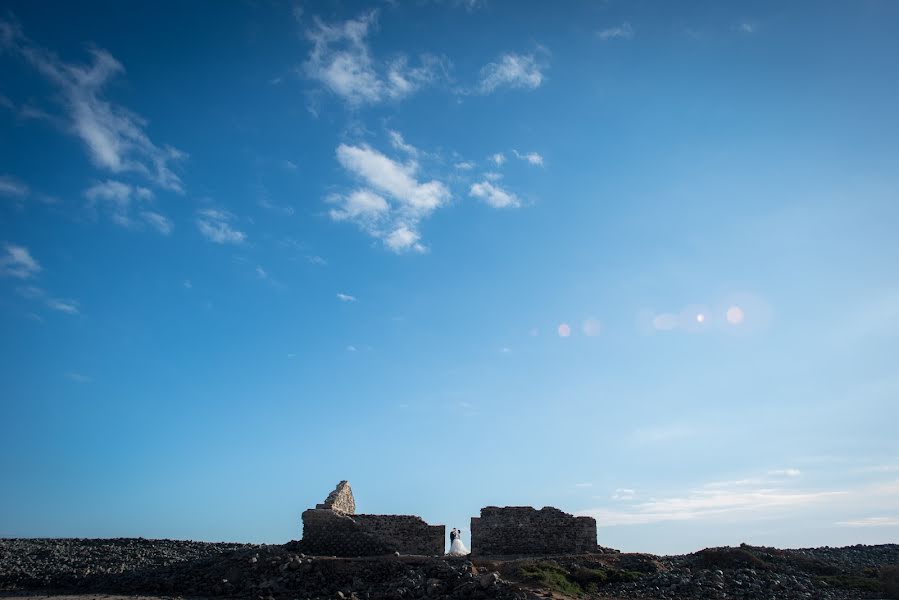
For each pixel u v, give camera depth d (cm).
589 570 3769
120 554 4625
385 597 3494
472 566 3762
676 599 3431
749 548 4209
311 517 4256
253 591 3775
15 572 4244
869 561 4184
